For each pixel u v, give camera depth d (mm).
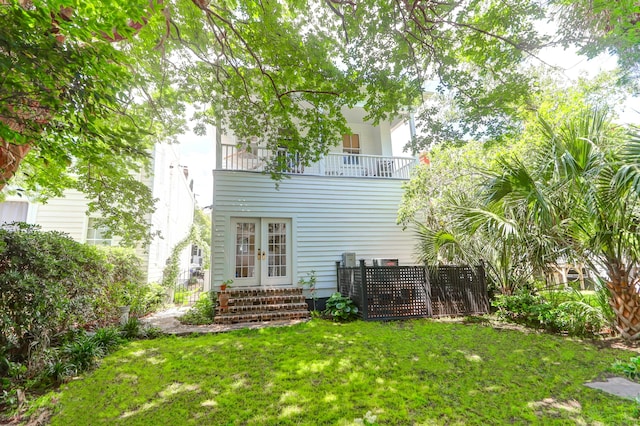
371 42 5312
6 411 2982
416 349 4688
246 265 8375
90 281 4902
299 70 5816
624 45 4656
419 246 8172
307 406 2969
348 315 7152
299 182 9031
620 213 4375
